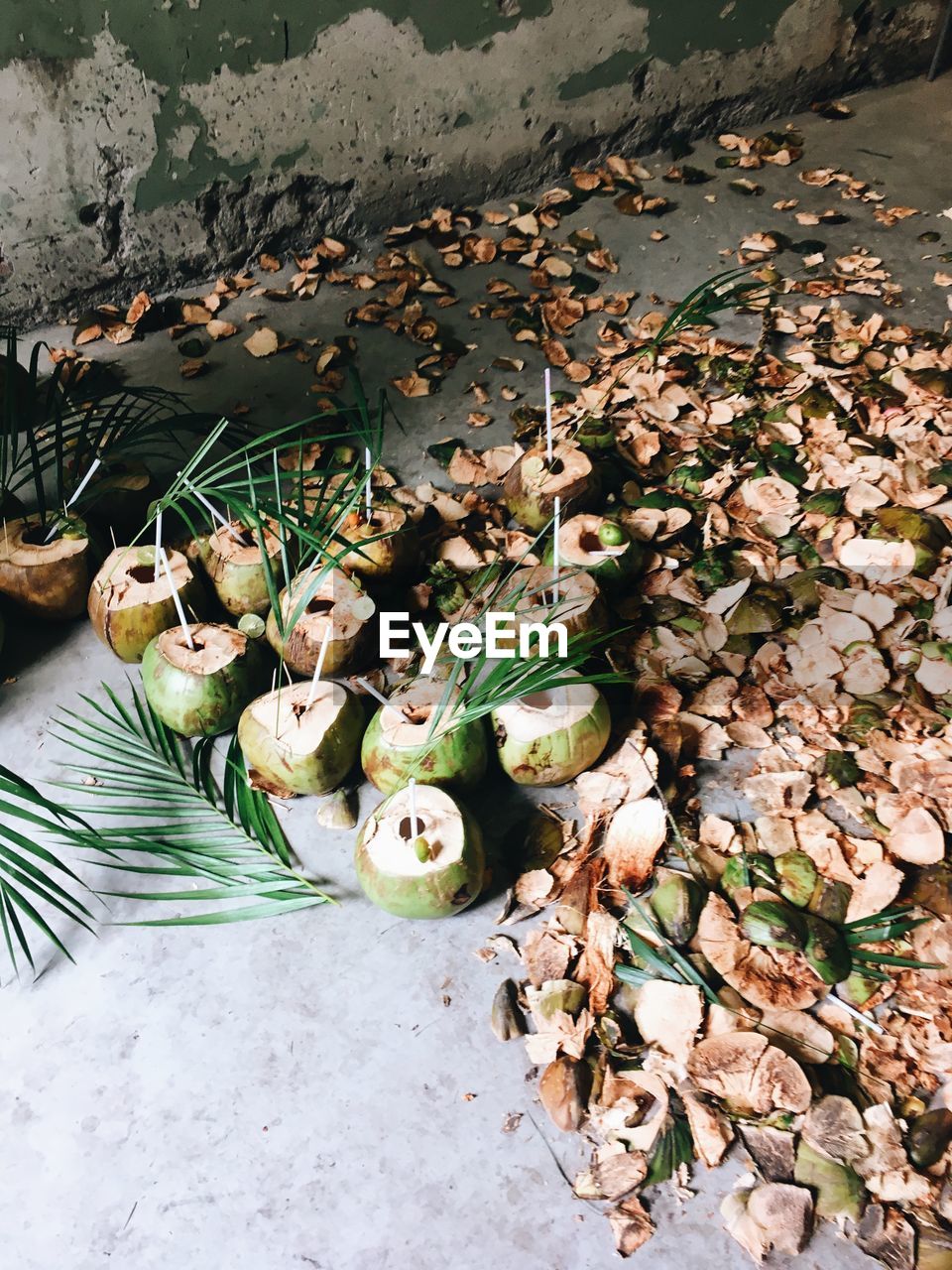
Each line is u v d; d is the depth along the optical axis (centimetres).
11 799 200
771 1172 149
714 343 290
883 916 173
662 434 263
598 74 344
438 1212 148
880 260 322
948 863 180
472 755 185
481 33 314
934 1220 144
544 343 295
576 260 328
